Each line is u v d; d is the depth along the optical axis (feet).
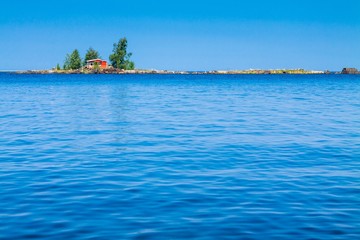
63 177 43.11
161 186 39.70
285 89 251.80
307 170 46.57
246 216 31.63
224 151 57.57
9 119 95.96
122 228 29.30
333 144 63.41
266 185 40.16
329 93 208.33
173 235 28.14
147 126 83.56
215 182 41.24
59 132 75.41
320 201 35.27
